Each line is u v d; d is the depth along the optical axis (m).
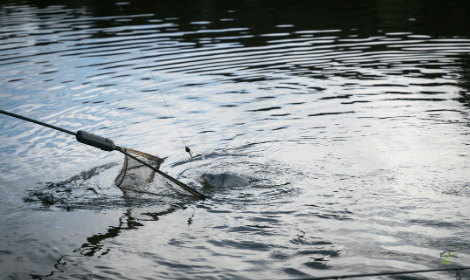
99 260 4.81
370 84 11.48
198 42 16.59
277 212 5.66
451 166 6.73
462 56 13.71
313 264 4.53
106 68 13.42
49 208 6.06
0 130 9.15
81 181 6.89
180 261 4.70
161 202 6.17
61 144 8.41
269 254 4.75
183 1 26.80
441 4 22.95
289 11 22.59
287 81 12.02
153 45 16.27
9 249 5.08
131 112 9.98
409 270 4.34
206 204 6.02
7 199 6.30
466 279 4.16
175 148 8.05
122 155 7.94
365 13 21.50
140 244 5.08
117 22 20.66
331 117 9.29
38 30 19.05
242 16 21.59
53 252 4.99
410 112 9.32
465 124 8.48
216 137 8.49
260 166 7.16
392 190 6.07
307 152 7.63
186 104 10.45
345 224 5.26
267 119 9.34
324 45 15.87
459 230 5.00
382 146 7.69
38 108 10.23
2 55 14.96
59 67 13.52
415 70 12.53
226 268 4.54
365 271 4.36
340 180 6.49
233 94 11.09
